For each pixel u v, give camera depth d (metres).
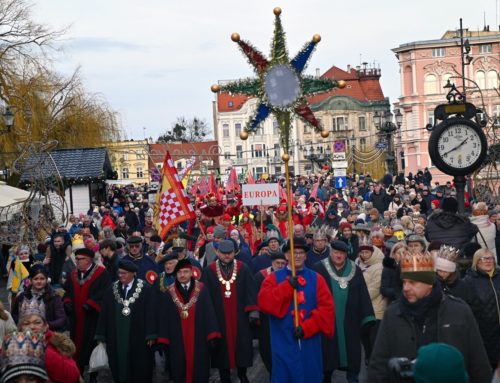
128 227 29.36
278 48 9.48
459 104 15.88
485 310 9.12
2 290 21.70
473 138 15.77
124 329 11.19
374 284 11.20
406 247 10.66
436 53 83.56
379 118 40.03
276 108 9.46
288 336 8.86
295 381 8.81
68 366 7.66
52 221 21.92
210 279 11.35
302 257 9.01
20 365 6.46
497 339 9.16
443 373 4.43
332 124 105.56
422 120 84.25
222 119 109.31
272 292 8.84
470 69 82.50
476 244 10.99
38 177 23.22
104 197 38.34
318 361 8.98
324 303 8.91
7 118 30.03
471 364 6.17
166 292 10.74
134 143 88.19
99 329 11.31
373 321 10.45
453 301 6.23
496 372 5.34
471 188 25.19
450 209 13.58
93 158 35.59
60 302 11.02
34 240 21.59
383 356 6.16
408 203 27.34
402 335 6.11
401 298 6.21
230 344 11.27
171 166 15.91
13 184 36.31
